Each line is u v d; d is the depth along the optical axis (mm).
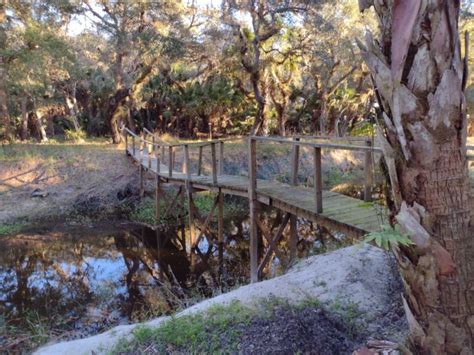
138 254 8227
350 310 3141
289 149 14844
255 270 5961
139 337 2961
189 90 19219
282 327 2848
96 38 15859
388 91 1758
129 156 13383
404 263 1878
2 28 10797
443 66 1674
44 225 9742
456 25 1701
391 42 1742
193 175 9328
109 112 18547
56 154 12992
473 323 1813
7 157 12344
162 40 12727
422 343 1915
